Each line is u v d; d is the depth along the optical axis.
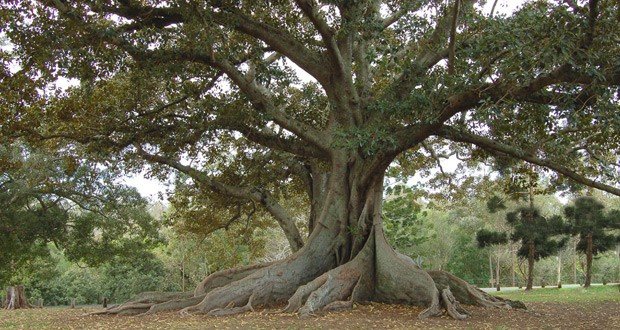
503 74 12.00
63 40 13.36
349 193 16.55
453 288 15.99
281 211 20.33
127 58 16.06
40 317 15.84
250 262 38.66
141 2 14.86
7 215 28.33
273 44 16.05
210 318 13.33
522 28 11.91
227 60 15.84
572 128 13.81
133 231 32.16
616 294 24.39
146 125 18.00
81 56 13.87
